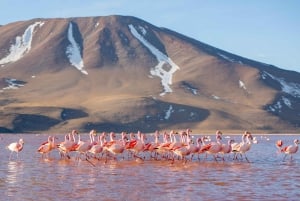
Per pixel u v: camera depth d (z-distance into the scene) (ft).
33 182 120.16
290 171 147.84
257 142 381.81
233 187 113.19
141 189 109.81
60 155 198.29
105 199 97.60
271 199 98.43
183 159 185.06
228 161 183.01
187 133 207.92
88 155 198.08
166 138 207.31
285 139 474.49
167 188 111.45
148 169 151.94
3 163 170.09
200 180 125.29
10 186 113.19
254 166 163.53
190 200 96.94
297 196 101.81
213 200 96.99
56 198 98.22
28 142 352.08
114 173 140.36
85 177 130.72
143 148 188.34
